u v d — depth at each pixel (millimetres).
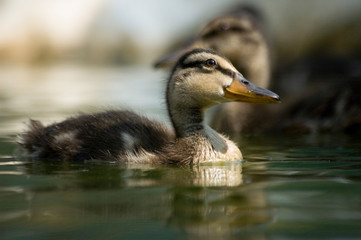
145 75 29000
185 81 11445
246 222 6637
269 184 8523
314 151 11625
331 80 16812
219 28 16750
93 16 36906
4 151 12148
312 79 17750
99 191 8211
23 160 11188
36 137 12062
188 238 6133
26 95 22031
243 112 15125
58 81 26953
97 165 10586
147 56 35000
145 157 10883
